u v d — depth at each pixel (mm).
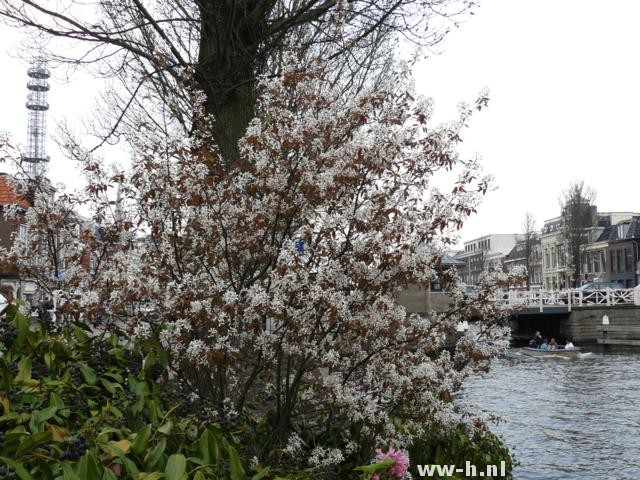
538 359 33250
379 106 4594
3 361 3479
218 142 7914
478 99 4695
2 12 7168
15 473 2500
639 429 15242
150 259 4523
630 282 67438
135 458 3012
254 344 4285
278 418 4508
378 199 4312
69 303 3916
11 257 5195
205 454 3158
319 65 5289
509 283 5047
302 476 3816
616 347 40750
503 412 17484
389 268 4426
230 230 4551
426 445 5410
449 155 4664
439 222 4383
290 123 4434
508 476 6656
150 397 3805
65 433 3078
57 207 5258
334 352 4191
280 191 4168
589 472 11719
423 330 4961
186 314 4008
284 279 3855
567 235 63812
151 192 4320
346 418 4664
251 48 8328
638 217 68562
